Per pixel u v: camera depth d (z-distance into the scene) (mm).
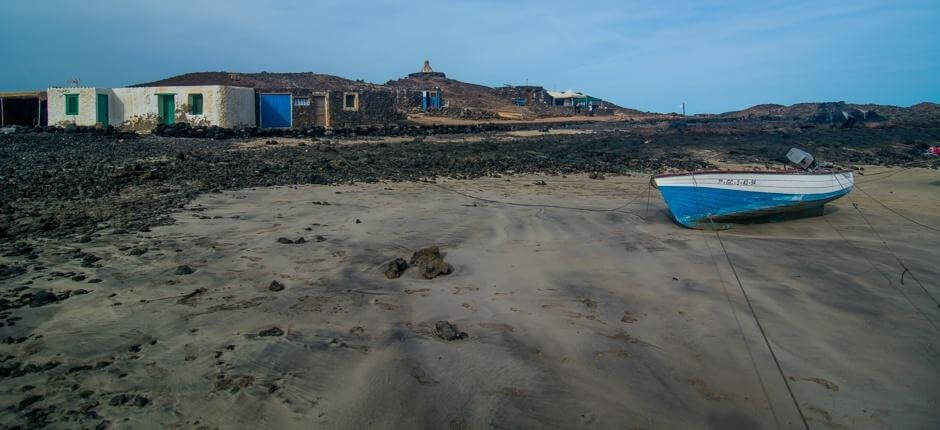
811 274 8570
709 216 11711
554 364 5684
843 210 13742
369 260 8773
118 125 33625
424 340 6098
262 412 4770
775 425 4816
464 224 11438
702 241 10562
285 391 5078
